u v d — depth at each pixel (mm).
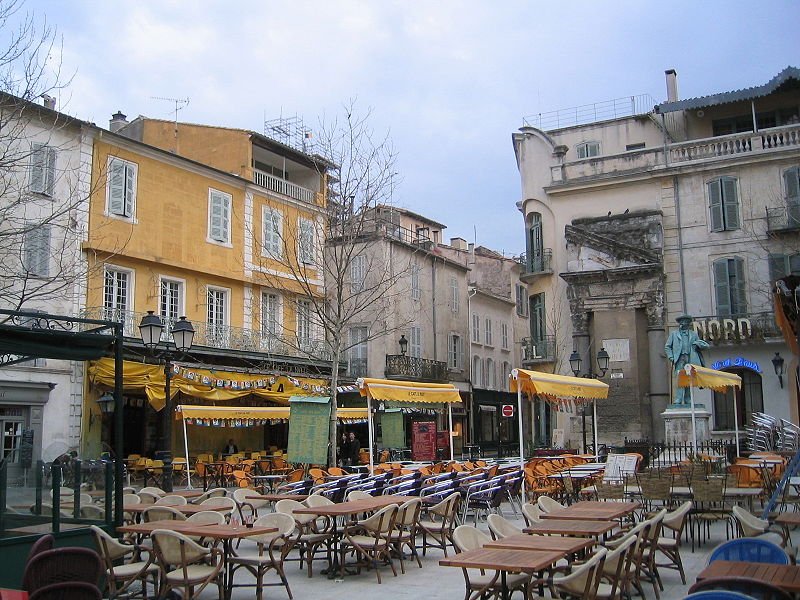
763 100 33156
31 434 22438
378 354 37969
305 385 29438
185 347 17312
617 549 6910
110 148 26000
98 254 25172
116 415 10109
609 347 32125
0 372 21984
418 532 12727
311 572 10438
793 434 24422
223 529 8688
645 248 32281
